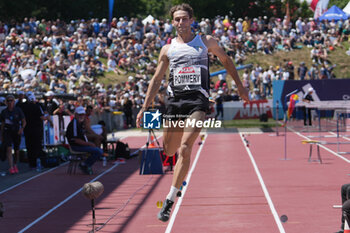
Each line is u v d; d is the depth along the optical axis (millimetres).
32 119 32250
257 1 125438
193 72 9195
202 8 120312
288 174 27438
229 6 120188
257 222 16797
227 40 87438
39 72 58750
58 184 26328
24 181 27609
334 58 92250
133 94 66688
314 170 28688
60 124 38156
